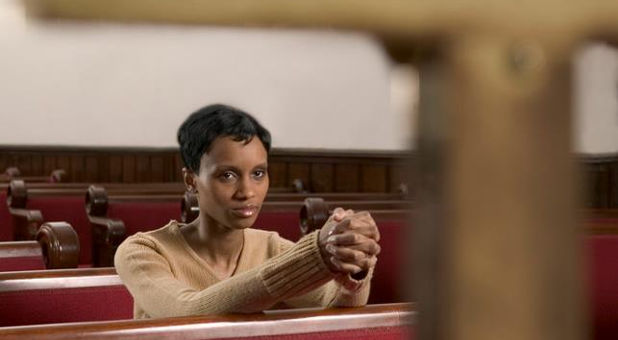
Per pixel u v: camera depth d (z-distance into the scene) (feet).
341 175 30.30
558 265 1.04
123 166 36.27
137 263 7.25
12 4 0.88
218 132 7.24
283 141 32.04
